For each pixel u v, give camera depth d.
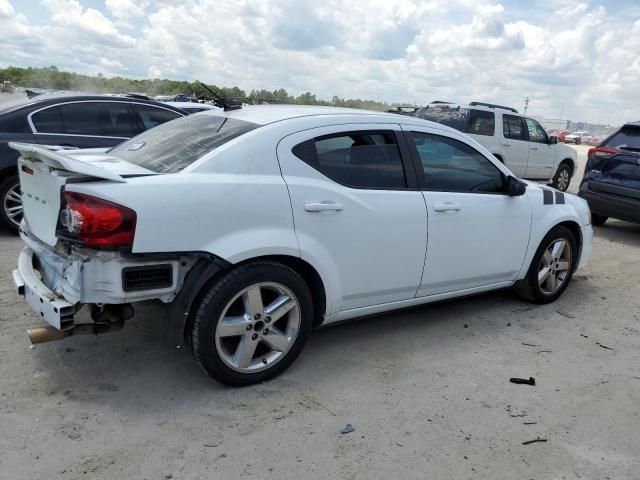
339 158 3.59
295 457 2.74
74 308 2.89
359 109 4.08
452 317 4.72
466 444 2.93
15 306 4.27
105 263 2.81
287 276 3.31
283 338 3.41
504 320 4.72
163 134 3.85
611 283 6.03
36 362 3.49
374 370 3.68
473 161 4.37
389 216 3.73
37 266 3.39
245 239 3.11
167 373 3.46
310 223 3.37
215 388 3.32
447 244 4.12
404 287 3.97
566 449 2.94
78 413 2.98
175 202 2.92
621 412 3.35
